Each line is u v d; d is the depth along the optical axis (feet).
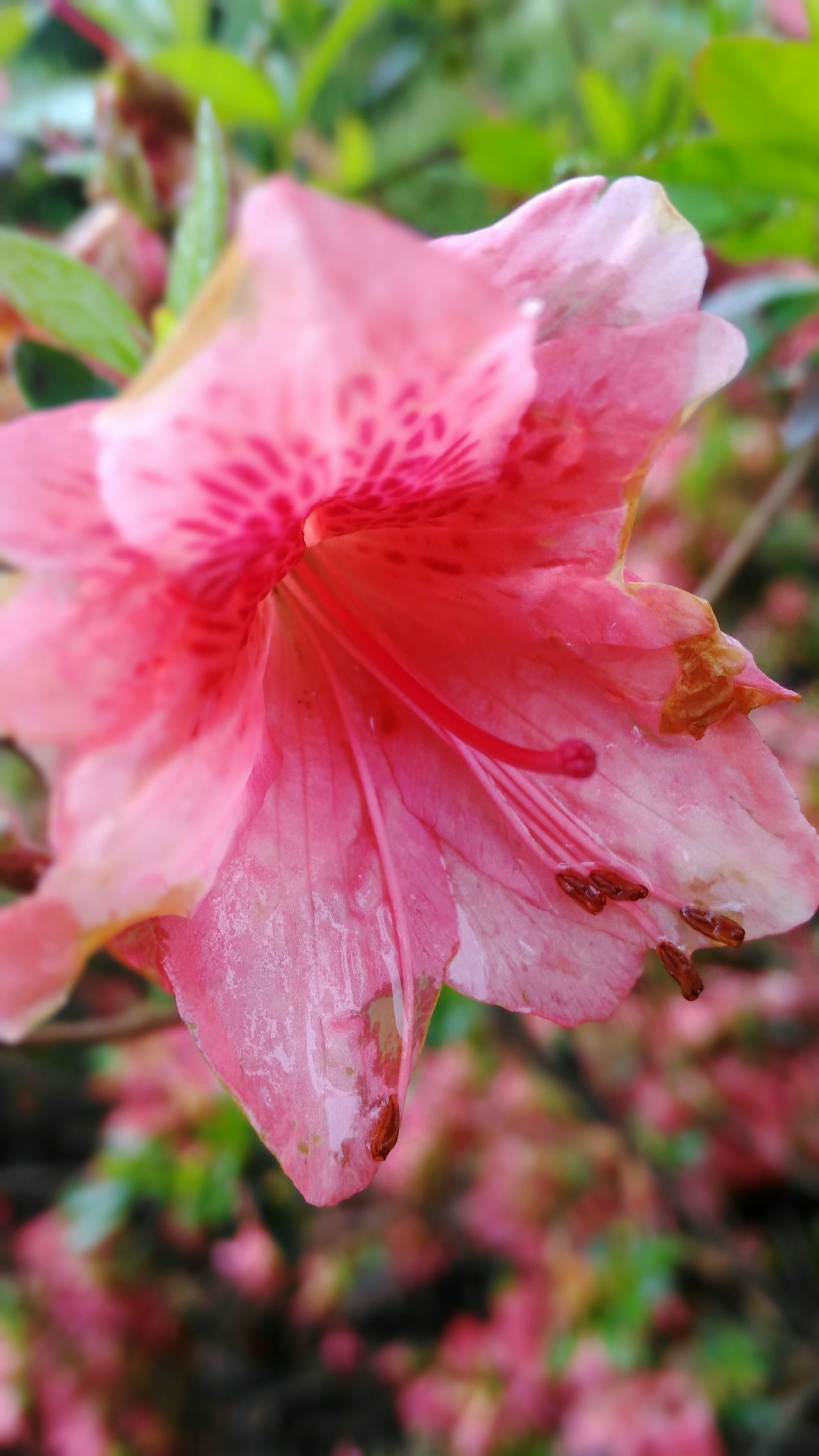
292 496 0.27
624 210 0.29
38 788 0.28
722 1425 1.03
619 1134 0.91
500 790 0.34
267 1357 1.26
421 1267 1.22
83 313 0.37
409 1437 1.18
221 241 0.37
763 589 1.16
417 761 0.35
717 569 0.62
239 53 0.75
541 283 0.29
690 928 0.33
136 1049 1.05
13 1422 1.18
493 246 0.29
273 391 0.24
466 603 0.34
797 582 1.14
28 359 0.40
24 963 0.25
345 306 0.22
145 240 0.52
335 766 0.34
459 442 0.28
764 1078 1.11
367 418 0.26
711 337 0.29
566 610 0.32
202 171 0.37
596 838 0.33
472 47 1.01
